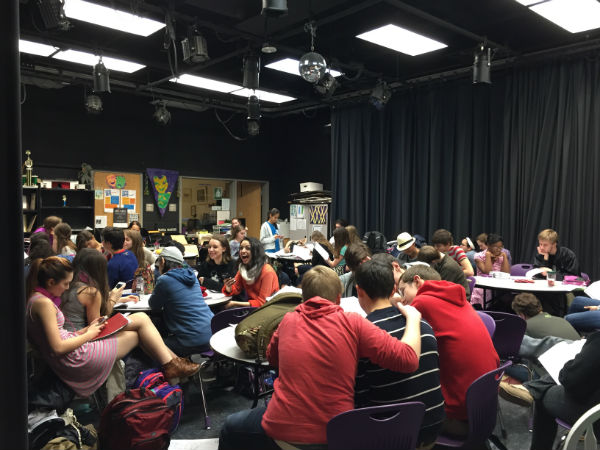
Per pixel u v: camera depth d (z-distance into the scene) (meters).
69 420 2.13
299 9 5.04
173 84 8.01
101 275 2.88
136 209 8.77
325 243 5.98
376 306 1.82
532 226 6.22
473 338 1.91
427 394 1.64
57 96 7.73
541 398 2.11
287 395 1.55
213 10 4.75
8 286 0.44
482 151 6.88
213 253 4.37
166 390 2.38
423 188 7.50
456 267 3.62
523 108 6.31
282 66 6.59
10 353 0.44
